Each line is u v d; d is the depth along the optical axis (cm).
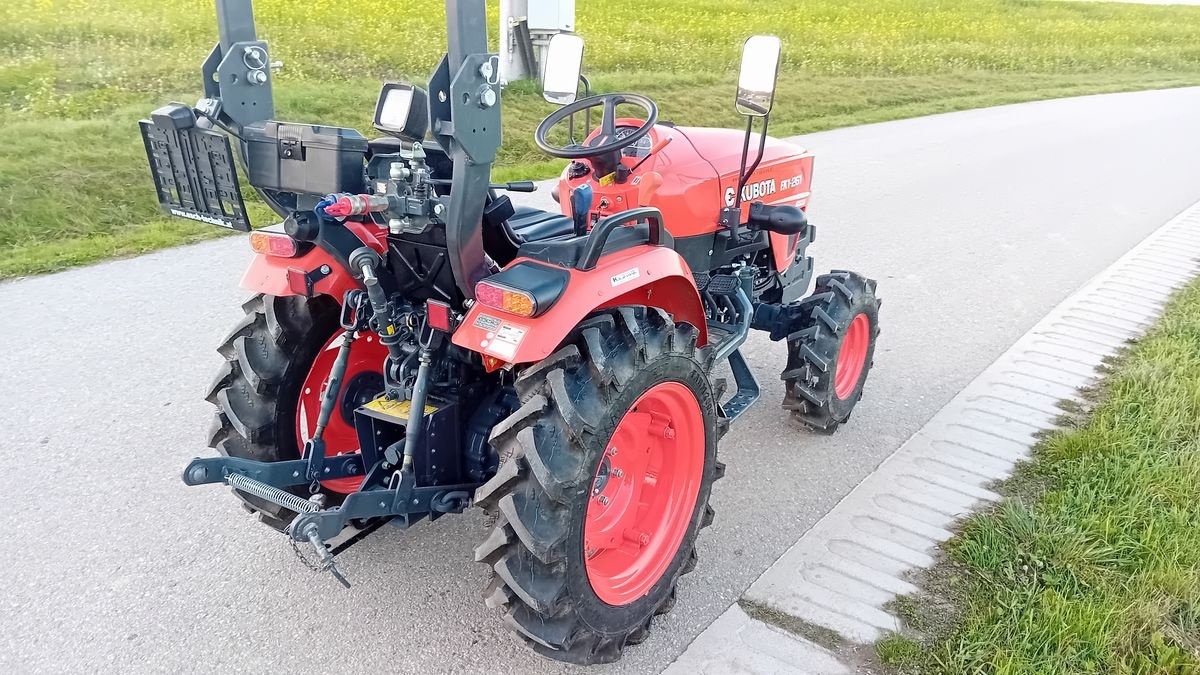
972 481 391
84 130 894
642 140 390
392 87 254
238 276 645
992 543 338
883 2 3038
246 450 306
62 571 322
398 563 334
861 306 434
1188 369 486
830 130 1411
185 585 317
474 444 295
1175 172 1123
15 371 484
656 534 298
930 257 742
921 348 548
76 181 784
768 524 365
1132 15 3344
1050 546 332
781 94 1623
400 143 267
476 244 250
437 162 271
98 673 274
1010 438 428
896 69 2080
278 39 1406
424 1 1834
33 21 1318
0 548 333
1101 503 359
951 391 490
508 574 246
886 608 308
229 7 259
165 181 278
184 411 445
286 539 345
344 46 1421
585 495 248
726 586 325
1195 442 405
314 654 286
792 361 432
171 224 755
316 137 251
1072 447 405
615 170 377
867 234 812
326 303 311
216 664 280
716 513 373
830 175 1077
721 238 408
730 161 412
